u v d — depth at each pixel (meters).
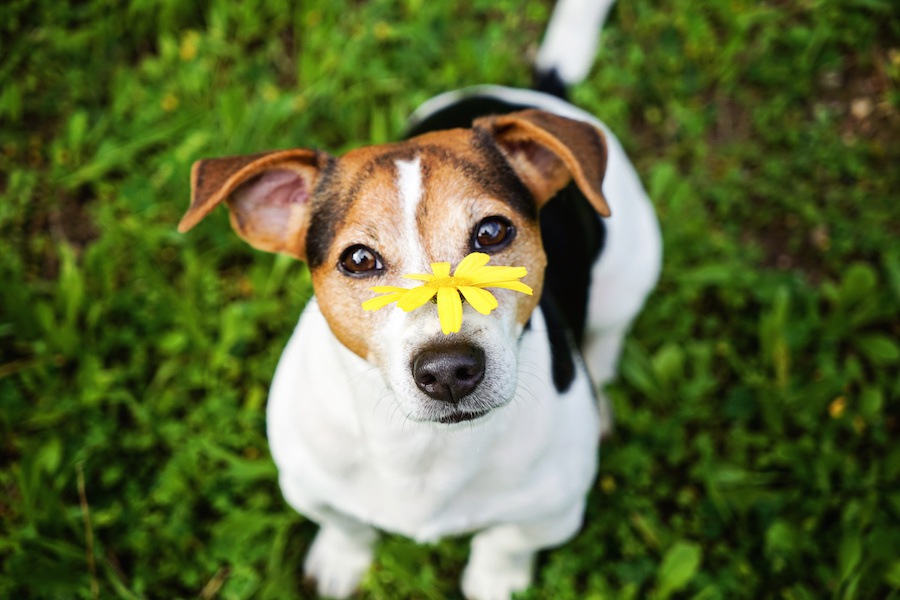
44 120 0.72
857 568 0.53
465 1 0.79
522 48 0.78
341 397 0.40
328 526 0.52
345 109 0.71
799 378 0.62
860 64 0.77
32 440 0.58
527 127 0.38
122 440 0.58
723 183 0.71
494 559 0.52
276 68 0.76
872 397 0.59
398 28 0.74
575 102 0.72
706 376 0.62
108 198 0.68
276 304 0.63
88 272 0.63
